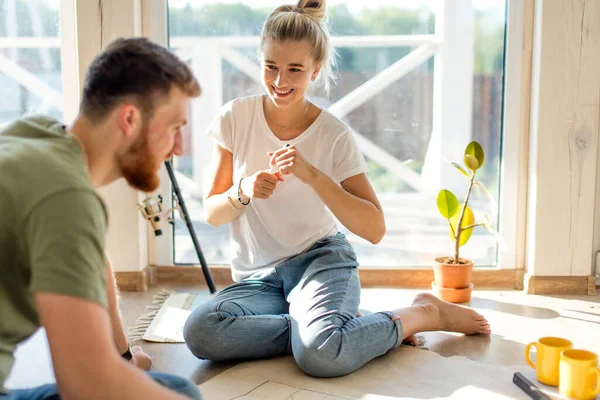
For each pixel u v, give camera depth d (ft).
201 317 6.29
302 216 6.75
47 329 3.17
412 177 9.25
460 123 9.07
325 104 9.14
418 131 9.16
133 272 8.91
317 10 6.59
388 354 6.53
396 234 9.35
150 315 7.84
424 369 6.16
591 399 5.24
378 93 9.10
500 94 8.96
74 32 9.00
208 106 9.19
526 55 8.75
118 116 3.68
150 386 3.35
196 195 9.34
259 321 6.35
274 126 6.84
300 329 6.07
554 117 8.51
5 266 3.34
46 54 9.28
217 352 6.29
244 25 9.00
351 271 6.64
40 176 3.27
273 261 6.88
